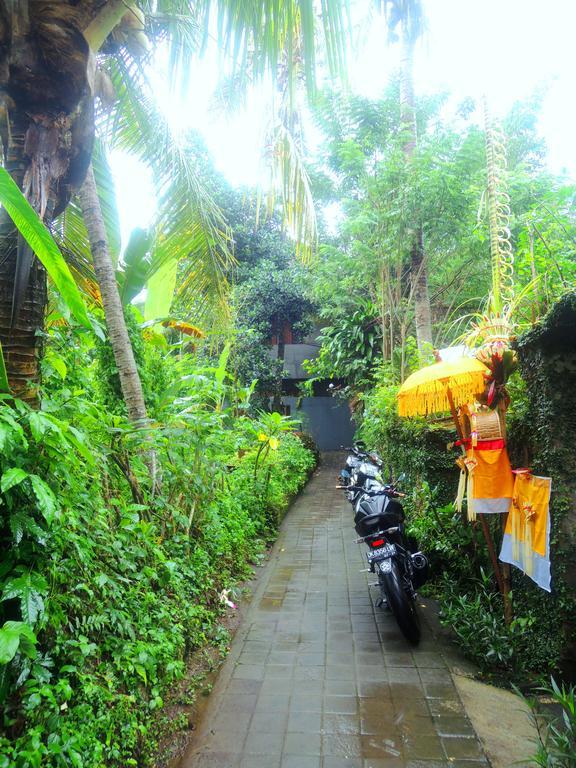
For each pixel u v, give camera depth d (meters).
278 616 4.25
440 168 5.94
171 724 2.73
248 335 12.18
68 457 2.31
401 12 5.85
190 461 4.34
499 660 3.25
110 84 3.88
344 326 10.96
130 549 3.13
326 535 6.86
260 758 2.53
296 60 3.28
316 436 18.22
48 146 2.51
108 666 2.54
